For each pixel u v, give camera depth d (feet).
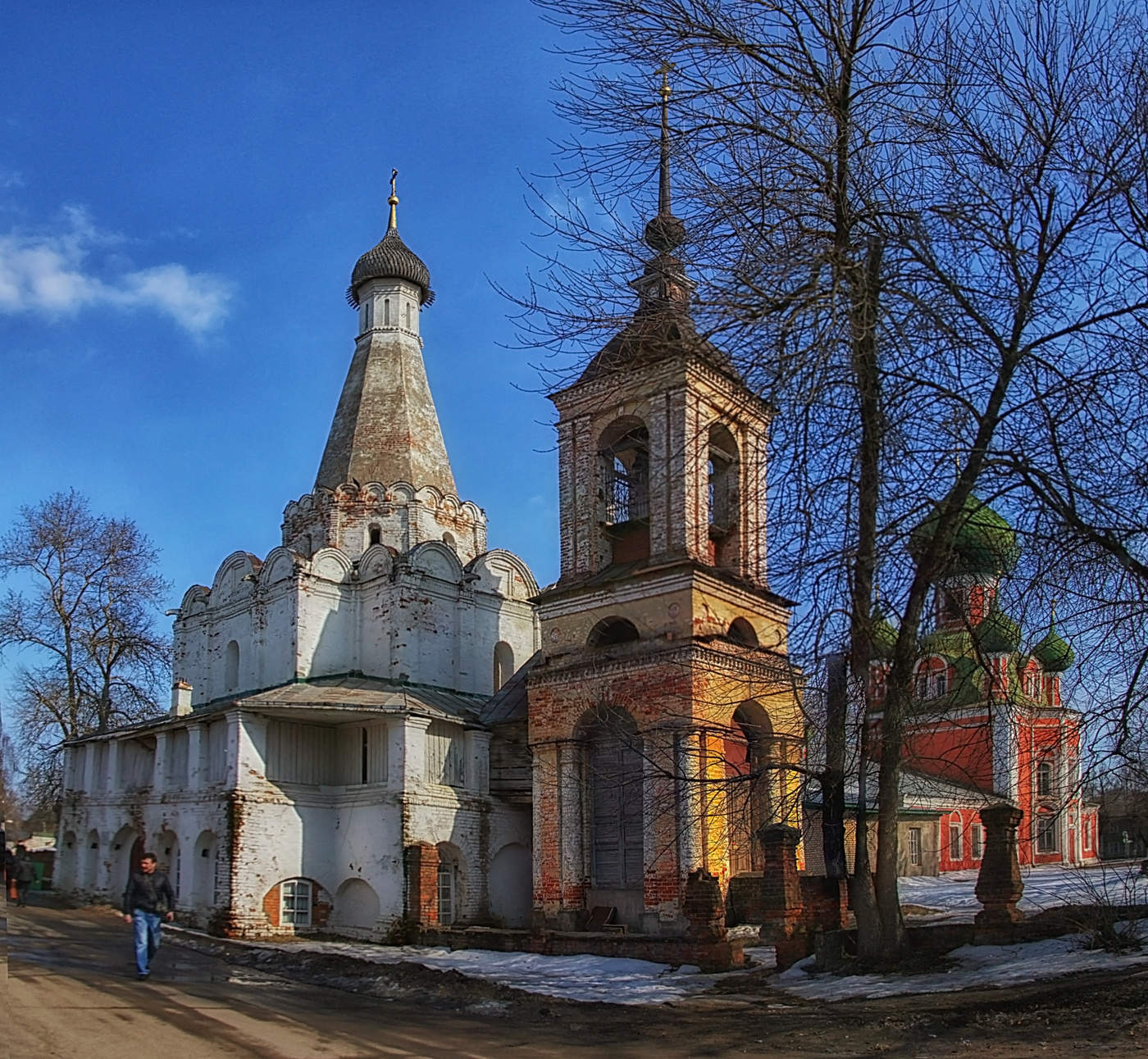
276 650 120.98
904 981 58.29
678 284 55.16
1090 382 50.90
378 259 145.18
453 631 124.26
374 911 101.71
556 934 86.17
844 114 56.54
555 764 95.09
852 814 94.32
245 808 100.63
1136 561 51.01
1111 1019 43.60
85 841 127.95
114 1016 47.03
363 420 138.10
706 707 87.86
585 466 100.37
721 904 78.84
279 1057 40.86
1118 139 53.21
